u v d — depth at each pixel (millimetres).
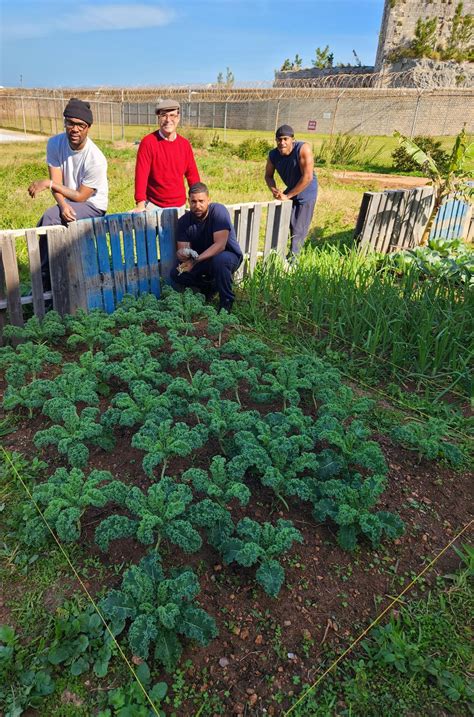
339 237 8430
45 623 1976
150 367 3289
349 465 2861
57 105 32844
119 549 2279
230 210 5438
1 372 3617
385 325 4242
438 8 34625
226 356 3982
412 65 34750
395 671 1894
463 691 1823
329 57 54688
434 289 4895
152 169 5234
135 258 4770
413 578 2258
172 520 2246
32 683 1770
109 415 2832
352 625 2039
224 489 2443
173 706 1739
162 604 1929
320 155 22328
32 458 2791
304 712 1744
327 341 4492
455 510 2674
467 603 2162
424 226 8508
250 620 2020
